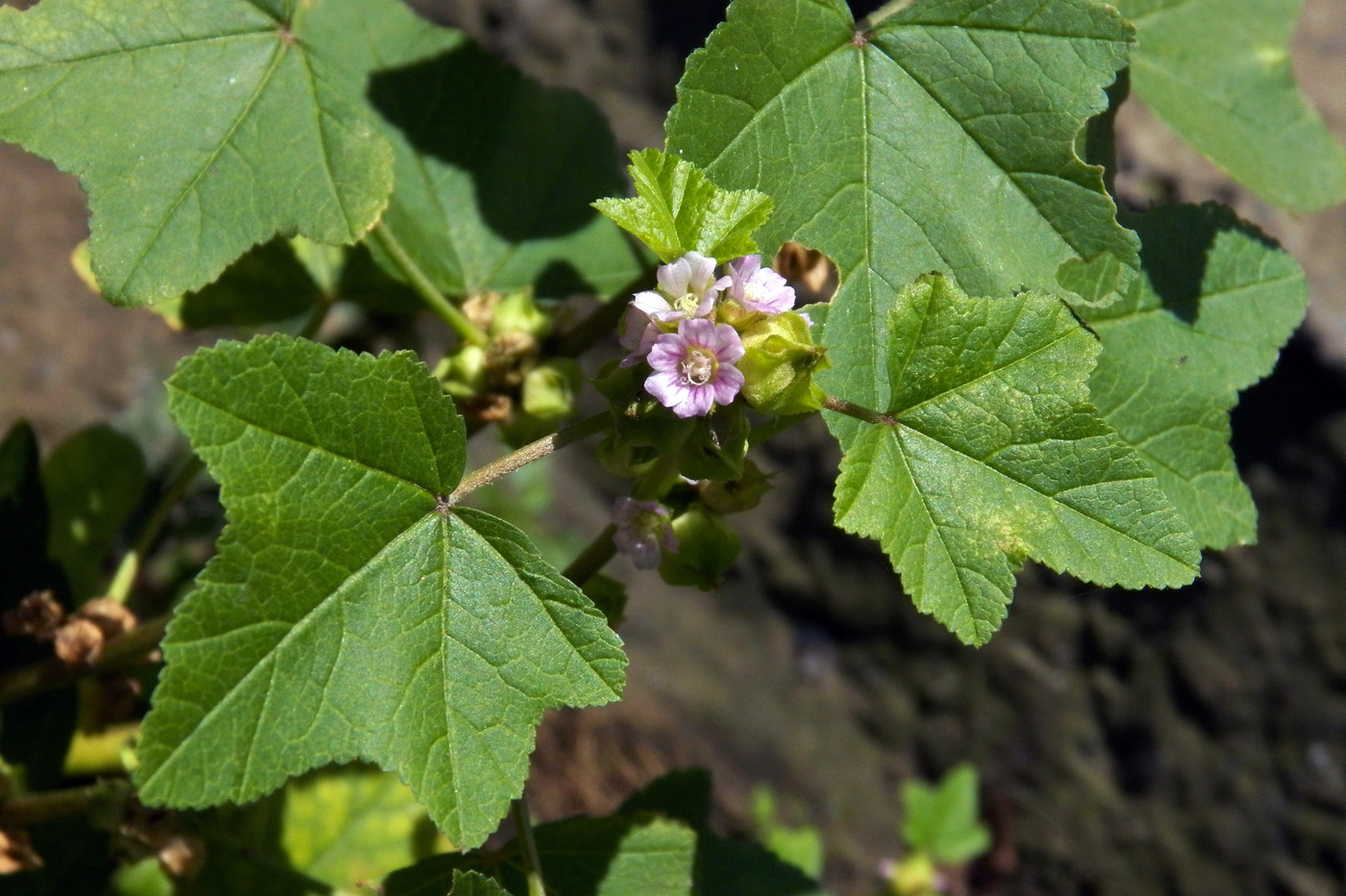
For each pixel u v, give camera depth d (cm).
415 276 65
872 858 113
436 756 58
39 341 100
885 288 60
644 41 106
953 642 108
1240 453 92
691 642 118
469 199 68
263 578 57
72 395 100
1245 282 64
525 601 58
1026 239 60
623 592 62
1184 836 99
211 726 57
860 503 58
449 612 58
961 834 97
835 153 60
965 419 59
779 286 58
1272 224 88
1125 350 64
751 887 67
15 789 68
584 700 58
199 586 57
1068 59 60
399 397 58
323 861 73
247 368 57
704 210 58
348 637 58
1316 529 90
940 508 59
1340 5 95
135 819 65
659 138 107
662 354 57
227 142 62
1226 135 66
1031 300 59
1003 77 60
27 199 104
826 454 107
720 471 58
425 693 58
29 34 62
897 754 112
